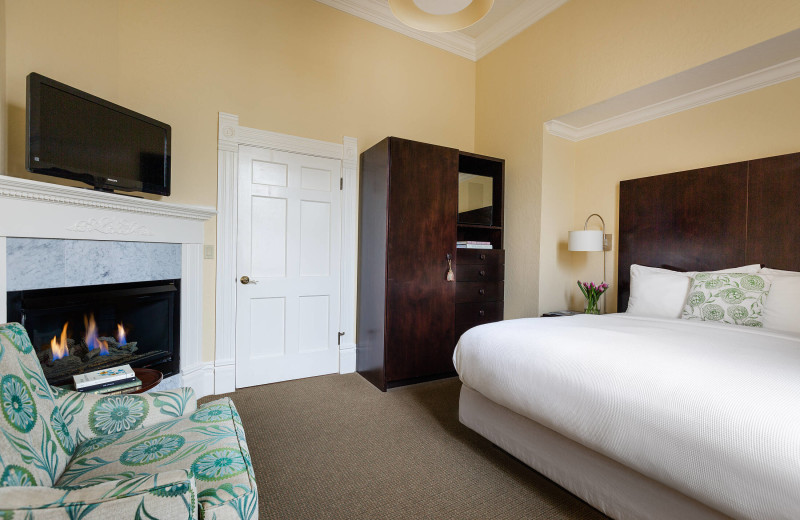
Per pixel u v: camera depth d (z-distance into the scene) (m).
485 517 1.45
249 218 2.81
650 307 2.48
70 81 2.11
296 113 2.98
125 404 1.25
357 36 3.28
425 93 3.67
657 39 2.50
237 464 0.99
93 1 2.21
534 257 3.33
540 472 1.59
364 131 3.31
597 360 1.37
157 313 2.34
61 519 0.65
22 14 1.96
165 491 0.73
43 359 1.87
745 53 2.16
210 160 2.66
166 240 2.31
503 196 3.52
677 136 2.81
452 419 2.34
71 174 1.82
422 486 1.64
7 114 1.91
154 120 2.25
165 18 2.49
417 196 2.96
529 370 1.54
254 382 2.86
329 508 1.49
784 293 1.95
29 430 0.91
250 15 2.80
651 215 2.92
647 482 1.20
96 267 1.95
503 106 3.67
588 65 2.92
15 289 1.64
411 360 2.94
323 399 2.64
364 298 3.18
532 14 3.35
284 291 2.96
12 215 1.61
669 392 1.11
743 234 2.43
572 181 3.52
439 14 2.00
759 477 0.89
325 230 3.13
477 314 3.36
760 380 1.07
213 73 2.66
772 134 2.35
